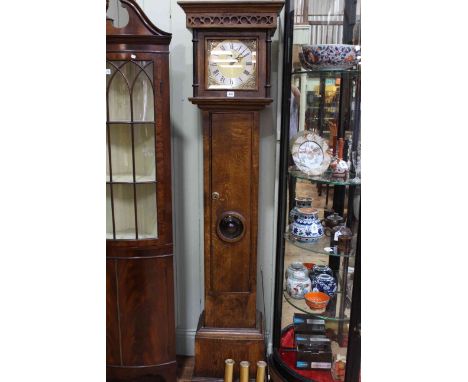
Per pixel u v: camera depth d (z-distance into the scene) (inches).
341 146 63.1
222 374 70.8
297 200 69.2
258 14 59.7
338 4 62.4
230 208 66.9
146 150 67.2
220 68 62.3
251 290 69.4
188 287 81.6
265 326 79.2
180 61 73.7
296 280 69.2
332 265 70.3
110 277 67.3
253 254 68.2
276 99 73.6
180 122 75.8
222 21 60.2
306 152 64.2
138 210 68.2
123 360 69.6
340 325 70.1
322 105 65.1
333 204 67.5
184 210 79.0
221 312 70.4
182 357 83.0
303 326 72.9
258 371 66.9
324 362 68.0
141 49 61.7
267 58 61.7
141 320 68.7
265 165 76.3
